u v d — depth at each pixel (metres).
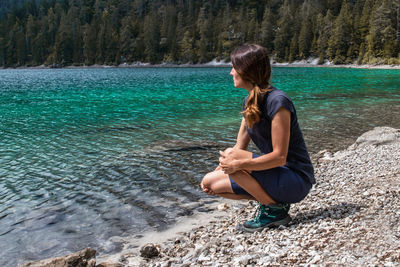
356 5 136.50
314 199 4.34
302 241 2.83
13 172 6.83
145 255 3.39
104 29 162.62
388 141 8.26
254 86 2.75
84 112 16.31
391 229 2.76
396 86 30.72
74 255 2.67
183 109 16.98
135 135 10.62
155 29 158.88
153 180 6.16
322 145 9.04
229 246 3.12
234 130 11.33
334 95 23.06
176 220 4.44
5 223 4.44
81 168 7.03
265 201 3.10
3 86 36.88
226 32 149.75
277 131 2.67
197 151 8.38
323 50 124.44
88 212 4.77
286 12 142.12
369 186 4.57
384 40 103.31
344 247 2.57
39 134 10.93
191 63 152.25
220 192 3.16
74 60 165.00
